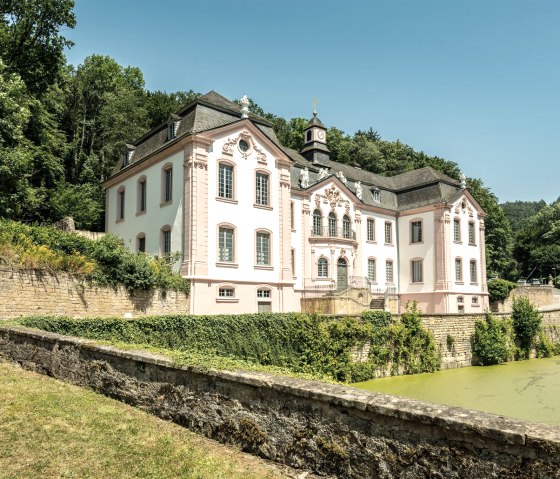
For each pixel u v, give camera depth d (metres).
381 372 25.70
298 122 68.56
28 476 5.58
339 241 38.75
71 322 15.56
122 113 47.81
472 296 45.09
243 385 6.83
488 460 4.62
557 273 82.75
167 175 30.16
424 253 44.00
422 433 5.11
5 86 27.72
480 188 69.75
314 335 23.58
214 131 28.23
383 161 72.19
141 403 8.45
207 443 6.95
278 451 6.31
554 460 4.20
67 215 38.91
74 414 7.87
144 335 17.89
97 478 5.65
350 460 5.63
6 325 13.36
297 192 36.75
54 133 41.31
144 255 24.44
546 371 27.84
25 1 32.69
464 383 23.97
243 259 28.95
